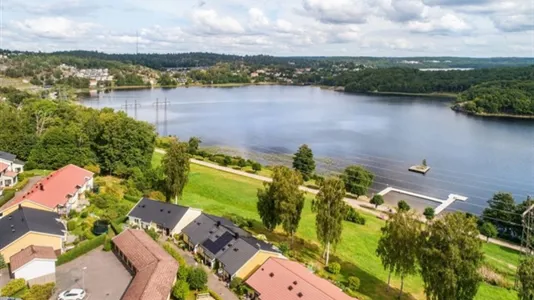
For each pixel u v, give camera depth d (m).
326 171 145.75
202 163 142.38
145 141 109.56
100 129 109.06
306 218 93.25
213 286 58.81
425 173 147.88
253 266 60.97
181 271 57.38
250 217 91.31
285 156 165.50
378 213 107.69
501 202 105.00
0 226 65.81
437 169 153.62
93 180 96.56
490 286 71.00
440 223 55.94
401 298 63.44
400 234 60.97
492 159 168.62
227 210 93.31
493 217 102.94
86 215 76.19
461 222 55.00
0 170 90.81
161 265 55.59
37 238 61.31
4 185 92.19
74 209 77.81
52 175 87.62
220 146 179.88
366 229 91.62
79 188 84.81
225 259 62.28
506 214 100.50
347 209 71.12
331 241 70.88
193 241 69.38
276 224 79.06
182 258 61.88
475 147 188.88
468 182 139.62
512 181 141.75
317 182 121.94
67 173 87.94
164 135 198.50
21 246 60.31
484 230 96.50
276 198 75.25
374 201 113.19
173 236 73.44
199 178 118.19
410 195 125.69
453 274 53.03
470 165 160.00
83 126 115.75
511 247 93.62
